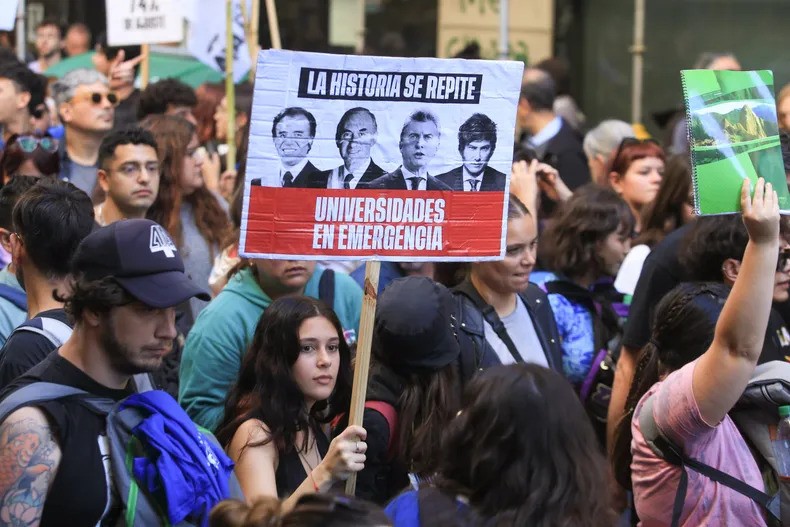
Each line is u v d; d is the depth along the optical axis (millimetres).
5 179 7668
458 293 6133
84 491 3990
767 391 4855
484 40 16547
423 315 5273
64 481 3973
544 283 7371
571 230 7391
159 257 4148
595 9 16781
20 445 3926
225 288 6266
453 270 6742
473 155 4977
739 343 4496
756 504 4746
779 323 5848
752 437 4938
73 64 13938
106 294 4051
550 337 6426
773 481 4902
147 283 4094
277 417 5129
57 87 9812
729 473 4730
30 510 3896
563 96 13062
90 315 4102
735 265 5676
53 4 16938
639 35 14500
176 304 4098
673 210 7914
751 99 4703
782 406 4867
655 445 4766
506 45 12852
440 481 3861
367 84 4797
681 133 10625
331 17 16875
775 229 4504
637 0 14492
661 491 4762
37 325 4938
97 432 4066
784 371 4918
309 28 16766
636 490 4895
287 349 5168
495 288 6141
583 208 7406
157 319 4137
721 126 4664
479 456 3711
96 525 4023
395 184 4887
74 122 9164
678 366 5180
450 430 3848
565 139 11234
